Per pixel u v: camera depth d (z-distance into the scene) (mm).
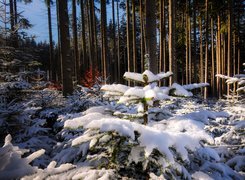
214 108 9086
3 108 4965
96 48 21578
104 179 2092
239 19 26578
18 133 4719
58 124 5609
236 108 4848
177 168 2117
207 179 2340
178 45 26547
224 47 22984
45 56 40344
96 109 2680
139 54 39406
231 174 3014
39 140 4523
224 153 4328
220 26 22750
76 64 16688
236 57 29312
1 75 8117
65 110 7070
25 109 5094
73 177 2166
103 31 17156
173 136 2031
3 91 6645
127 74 2555
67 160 2969
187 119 2418
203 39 30938
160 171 2264
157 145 1895
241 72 28516
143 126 2105
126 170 2389
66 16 9961
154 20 5988
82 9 18453
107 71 16953
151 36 5949
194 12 21016
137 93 2227
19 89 6895
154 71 5930
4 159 1847
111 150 2301
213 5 20828
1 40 9250
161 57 18672
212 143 2088
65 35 9891
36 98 7738
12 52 9203
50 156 4066
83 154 2723
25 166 1832
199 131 2189
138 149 2234
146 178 2273
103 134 2160
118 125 1965
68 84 9867
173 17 14680
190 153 2635
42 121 4906
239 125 4207
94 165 2467
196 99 13172
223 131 5406
